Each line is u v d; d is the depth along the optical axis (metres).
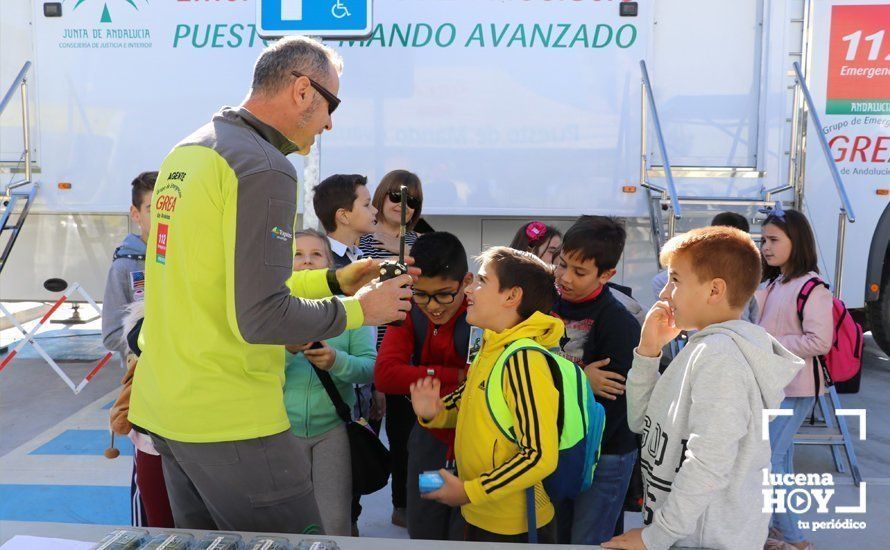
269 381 1.83
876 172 5.53
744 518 1.62
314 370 2.67
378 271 2.06
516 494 2.06
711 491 1.53
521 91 5.36
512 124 5.38
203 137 1.76
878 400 5.79
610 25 5.29
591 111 5.35
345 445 2.72
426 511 2.64
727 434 1.54
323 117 1.89
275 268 1.66
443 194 5.46
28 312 8.80
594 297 2.59
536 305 2.10
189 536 1.53
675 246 1.76
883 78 5.46
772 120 5.31
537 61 5.34
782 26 5.25
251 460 1.81
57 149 5.62
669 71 5.35
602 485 2.47
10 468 4.33
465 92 5.38
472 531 2.15
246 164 1.67
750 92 5.34
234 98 5.52
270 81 1.81
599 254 2.49
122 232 5.95
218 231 1.68
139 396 1.88
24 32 5.62
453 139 5.41
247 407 1.78
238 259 1.64
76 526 1.66
